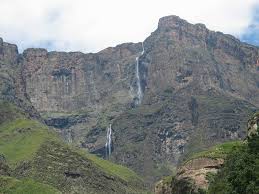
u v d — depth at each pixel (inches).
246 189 4982.8
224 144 7588.6
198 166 7145.7
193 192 6875.0
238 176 5162.4
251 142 5826.8
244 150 5910.4
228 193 5260.8
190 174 7096.5
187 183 7037.4
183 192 7126.0
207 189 6432.1
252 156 5388.8
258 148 5708.7
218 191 5762.8
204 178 6909.5
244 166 5231.3
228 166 6156.5
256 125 7130.9
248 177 5064.0
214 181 6348.4
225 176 5999.0
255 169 5083.7
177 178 7322.8
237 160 5698.8
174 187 7421.3
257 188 4886.8
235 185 5201.8
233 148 6501.0
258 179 4955.7
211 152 7278.5
